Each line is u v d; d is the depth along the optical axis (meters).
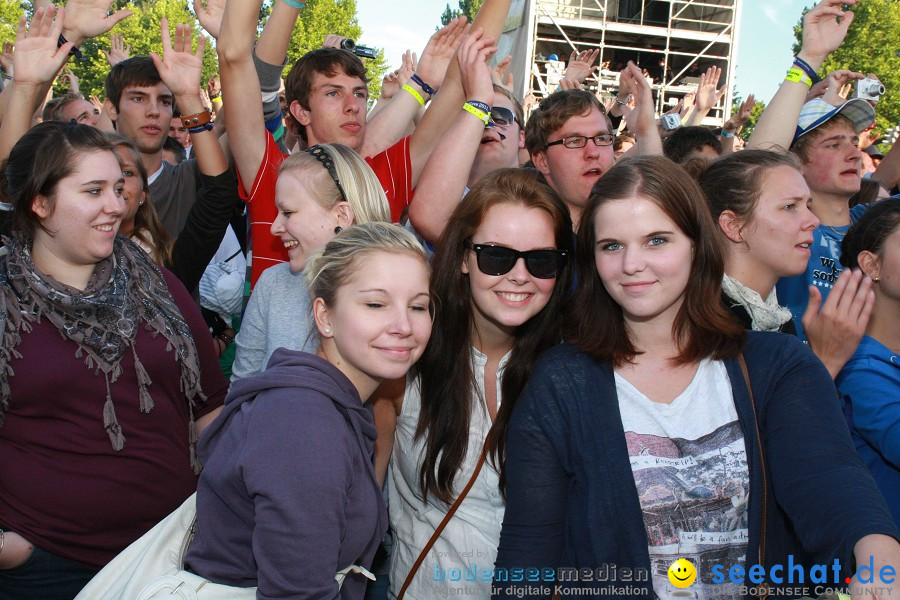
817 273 3.30
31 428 2.05
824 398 1.62
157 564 1.68
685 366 1.74
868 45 24.03
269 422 1.51
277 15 3.25
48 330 2.04
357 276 1.66
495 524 2.02
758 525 1.60
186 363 2.24
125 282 2.19
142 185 2.95
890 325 2.46
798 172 2.24
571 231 2.01
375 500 1.69
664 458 1.65
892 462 2.14
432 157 2.51
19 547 2.04
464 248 1.99
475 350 2.08
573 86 5.33
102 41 37.72
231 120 2.87
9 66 4.27
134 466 2.14
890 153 5.06
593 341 1.77
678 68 19.58
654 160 1.74
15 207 2.08
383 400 2.11
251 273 3.03
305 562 1.43
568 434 1.72
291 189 2.28
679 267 1.68
